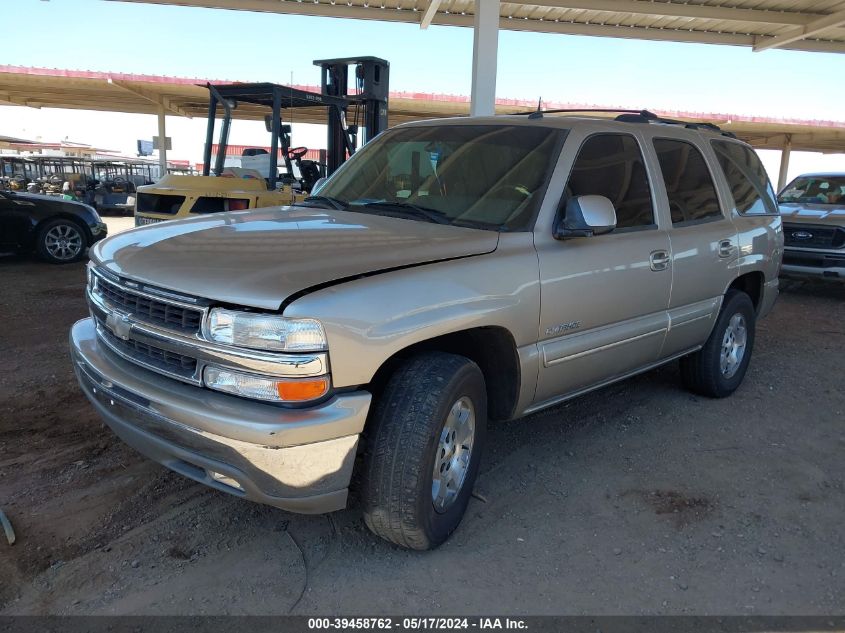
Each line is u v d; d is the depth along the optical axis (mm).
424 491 2701
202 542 2967
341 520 3184
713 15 12008
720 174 4738
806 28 12500
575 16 12383
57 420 4168
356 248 2820
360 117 10438
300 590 2672
